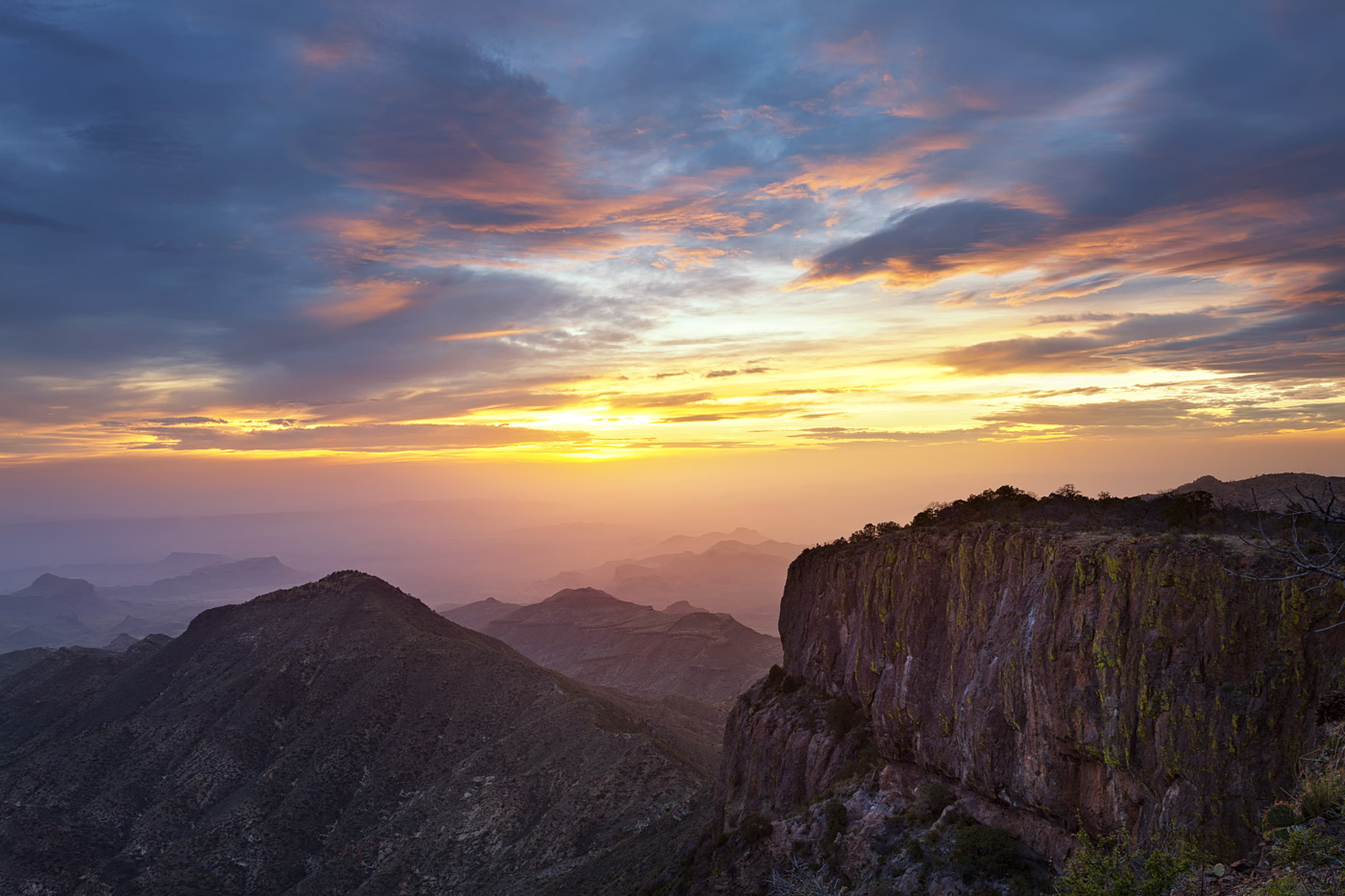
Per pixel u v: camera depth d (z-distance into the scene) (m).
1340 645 20.52
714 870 46.19
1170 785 23.86
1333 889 11.98
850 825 41.06
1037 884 28.92
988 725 32.88
